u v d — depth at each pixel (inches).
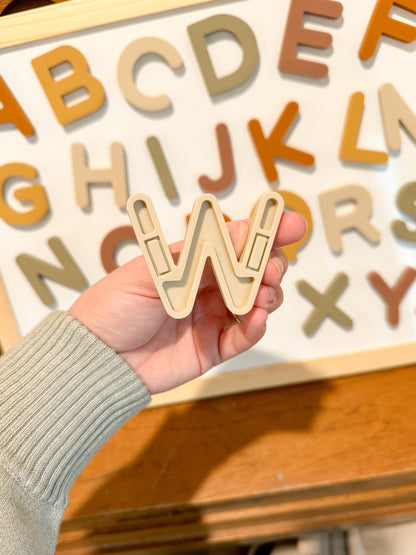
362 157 19.1
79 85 18.3
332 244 20.0
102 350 16.0
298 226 15.2
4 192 19.6
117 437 20.5
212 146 19.4
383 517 19.3
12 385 15.2
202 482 18.8
